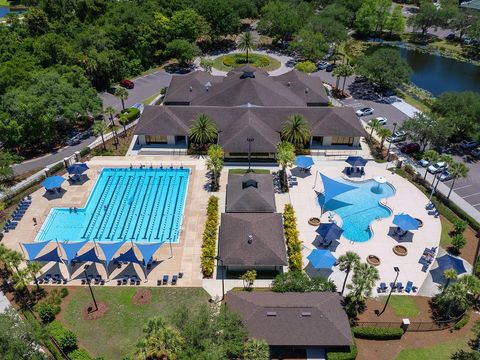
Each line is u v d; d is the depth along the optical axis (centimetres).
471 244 6031
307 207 6638
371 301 5162
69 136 8575
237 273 5491
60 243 5947
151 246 5503
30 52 10462
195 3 13400
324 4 15825
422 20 14275
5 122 7588
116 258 5441
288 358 4484
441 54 13538
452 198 6956
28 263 5200
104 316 4938
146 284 5344
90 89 8962
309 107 8256
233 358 4088
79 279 5409
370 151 8056
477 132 8025
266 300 4769
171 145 8169
